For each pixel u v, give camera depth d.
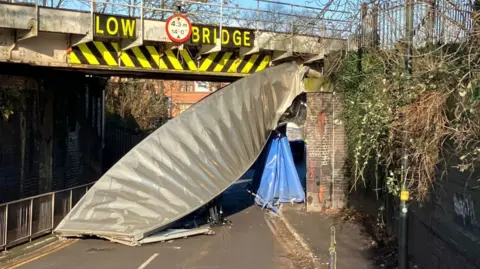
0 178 14.24
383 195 12.09
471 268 6.19
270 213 17.59
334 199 16.62
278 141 19.14
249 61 16.81
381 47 10.95
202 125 14.22
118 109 34.66
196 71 15.82
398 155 9.17
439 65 7.00
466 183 6.40
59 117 17.84
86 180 20.75
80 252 11.92
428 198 8.13
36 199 13.01
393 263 9.59
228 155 14.62
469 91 6.10
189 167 13.84
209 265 10.73
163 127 13.74
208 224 15.18
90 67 14.29
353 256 10.43
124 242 12.81
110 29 13.55
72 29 13.23
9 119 14.69
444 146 7.23
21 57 13.25
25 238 12.50
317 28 16.20
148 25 14.13
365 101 11.04
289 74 16.83
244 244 12.88
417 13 8.84
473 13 6.48
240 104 15.05
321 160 16.70
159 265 10.74
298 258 11.05
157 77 19.19
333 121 16.50
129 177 13.32
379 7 10.41
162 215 13.31
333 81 16.27
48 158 17.02
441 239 7.52
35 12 12.69
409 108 7.92
